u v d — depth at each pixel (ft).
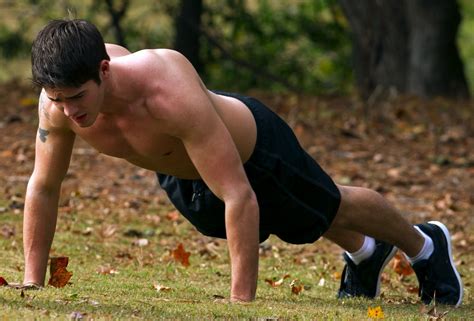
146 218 62.54
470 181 79.15
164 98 34.32
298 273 49.80
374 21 110.01
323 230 38.75
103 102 34.12
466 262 55.26
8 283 38.58
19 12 117.08
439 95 109.09
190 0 114.93
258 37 123.65
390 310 37.96
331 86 125.08
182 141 35.68
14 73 119.65
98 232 57.41
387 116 98.17
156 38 120.26
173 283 43.91
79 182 72.43
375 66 110.42
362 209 39.40
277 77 114.21
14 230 56.18
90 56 32.24
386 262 42.50
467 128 96.07
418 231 41.39
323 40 125.80
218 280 46.50
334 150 86.84
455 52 110.52
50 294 35.65
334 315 35.42
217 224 38.37
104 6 117.39
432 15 108.37
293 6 125.59
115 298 36.58
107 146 35.78
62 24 32.65
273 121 37.93
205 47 120.47
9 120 91.25
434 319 35.96
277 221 38.37
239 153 36.94
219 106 36.40
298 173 37.88
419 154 86.84
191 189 38.17
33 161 77.71
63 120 35.50
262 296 41.24
